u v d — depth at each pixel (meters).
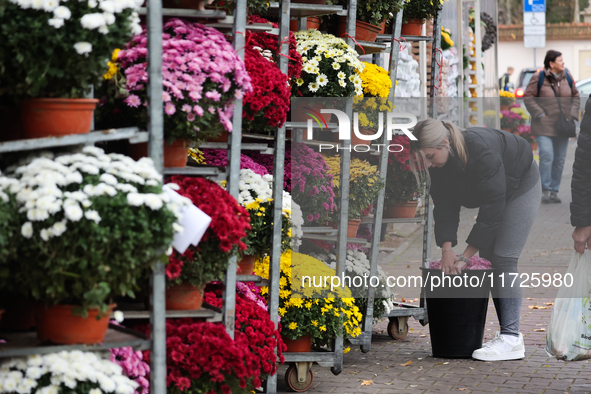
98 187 4.46
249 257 7.32
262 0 7.25
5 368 4.64
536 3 23.17
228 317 6.00
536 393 7.81
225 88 5.46
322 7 7.93
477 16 20.59
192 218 4.92
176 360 5.61
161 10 5.02
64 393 4.66
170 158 5.71
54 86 4.73
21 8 4.41
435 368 8.90
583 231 7.62
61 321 4.75
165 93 5.23
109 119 5.68
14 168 4.75
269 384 7.32
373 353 9.73
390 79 9.15
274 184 7.16
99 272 4.42
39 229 4.36
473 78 20.84
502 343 9.22
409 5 10.70
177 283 5.53
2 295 5.18
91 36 4.53
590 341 7.61
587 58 54.78
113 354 5.33
